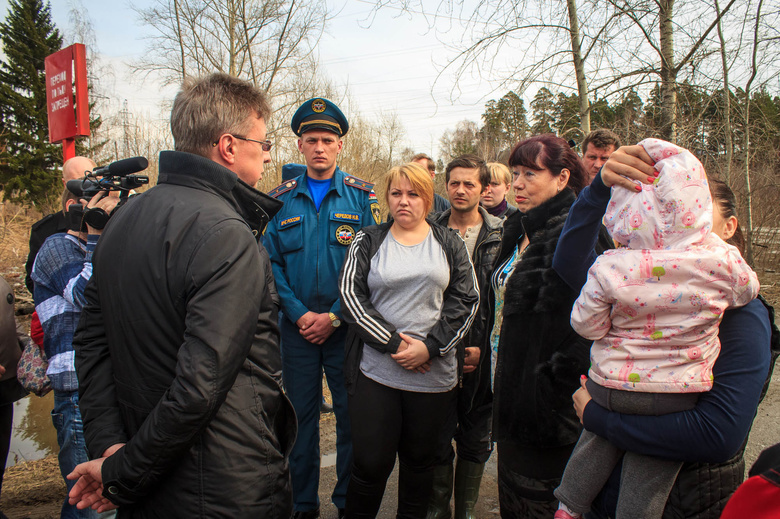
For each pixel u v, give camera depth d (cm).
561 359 167
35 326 233
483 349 248
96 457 134
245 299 128
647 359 119
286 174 331
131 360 133
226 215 135
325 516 276
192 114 146
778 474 86
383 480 223
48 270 220
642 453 120
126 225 139
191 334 122
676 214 114
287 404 154
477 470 255
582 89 693
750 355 115
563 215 177
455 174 290
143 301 131
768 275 918
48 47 2417
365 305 222
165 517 130
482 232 285
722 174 799
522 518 175
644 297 116
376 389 221
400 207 230
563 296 168
